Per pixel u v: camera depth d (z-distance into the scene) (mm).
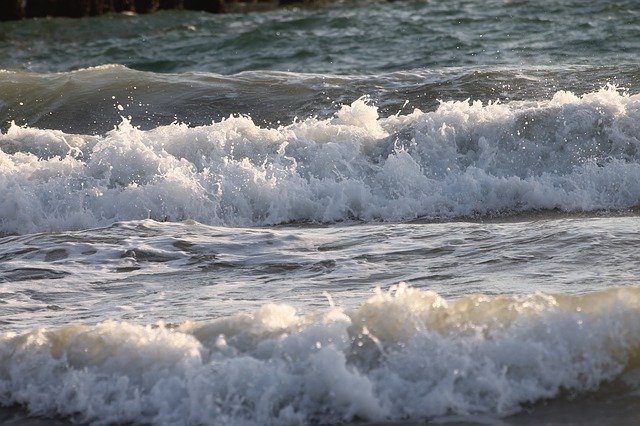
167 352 15359
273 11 94000
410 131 34188
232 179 32438
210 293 20375
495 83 45125
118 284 21562
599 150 32469
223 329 15797
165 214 31984
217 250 23844
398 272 21016
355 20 74250
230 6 99438
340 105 44438
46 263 23328
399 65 57125
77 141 38562
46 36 80812
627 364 14938
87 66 66188
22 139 38438
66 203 32594
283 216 31391
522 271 20188
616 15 69938
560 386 14656
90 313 19344
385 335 15219
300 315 17141
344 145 33969
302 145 34406
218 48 68125
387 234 24625
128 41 75312
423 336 15078
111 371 15375
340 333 15203
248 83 47875
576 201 29797
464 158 33125
